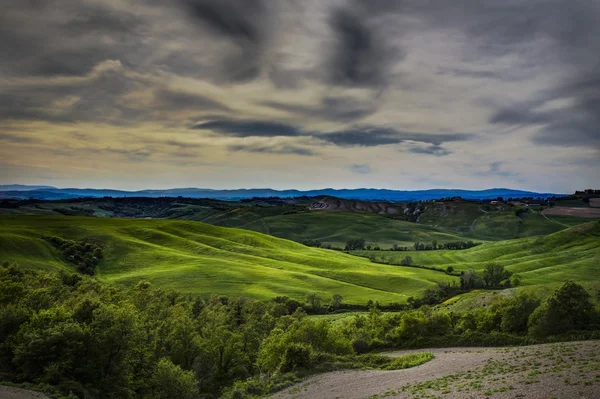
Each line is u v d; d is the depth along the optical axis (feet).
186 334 234.58
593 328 174.09
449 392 107.55
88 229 633.20
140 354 204.85
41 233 574.97
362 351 220.43
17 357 161.07
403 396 112.78
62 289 311.27
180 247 631.97
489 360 145.28
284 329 293.64
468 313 238.89
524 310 209.05
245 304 378.94
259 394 156.35
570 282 184.55
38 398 138.10
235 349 238.68
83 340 172.04
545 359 128.77
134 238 637.71
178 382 179.32
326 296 466.29
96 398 159.33
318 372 173.17
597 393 84.64
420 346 214.28
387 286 536.01
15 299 230.07
